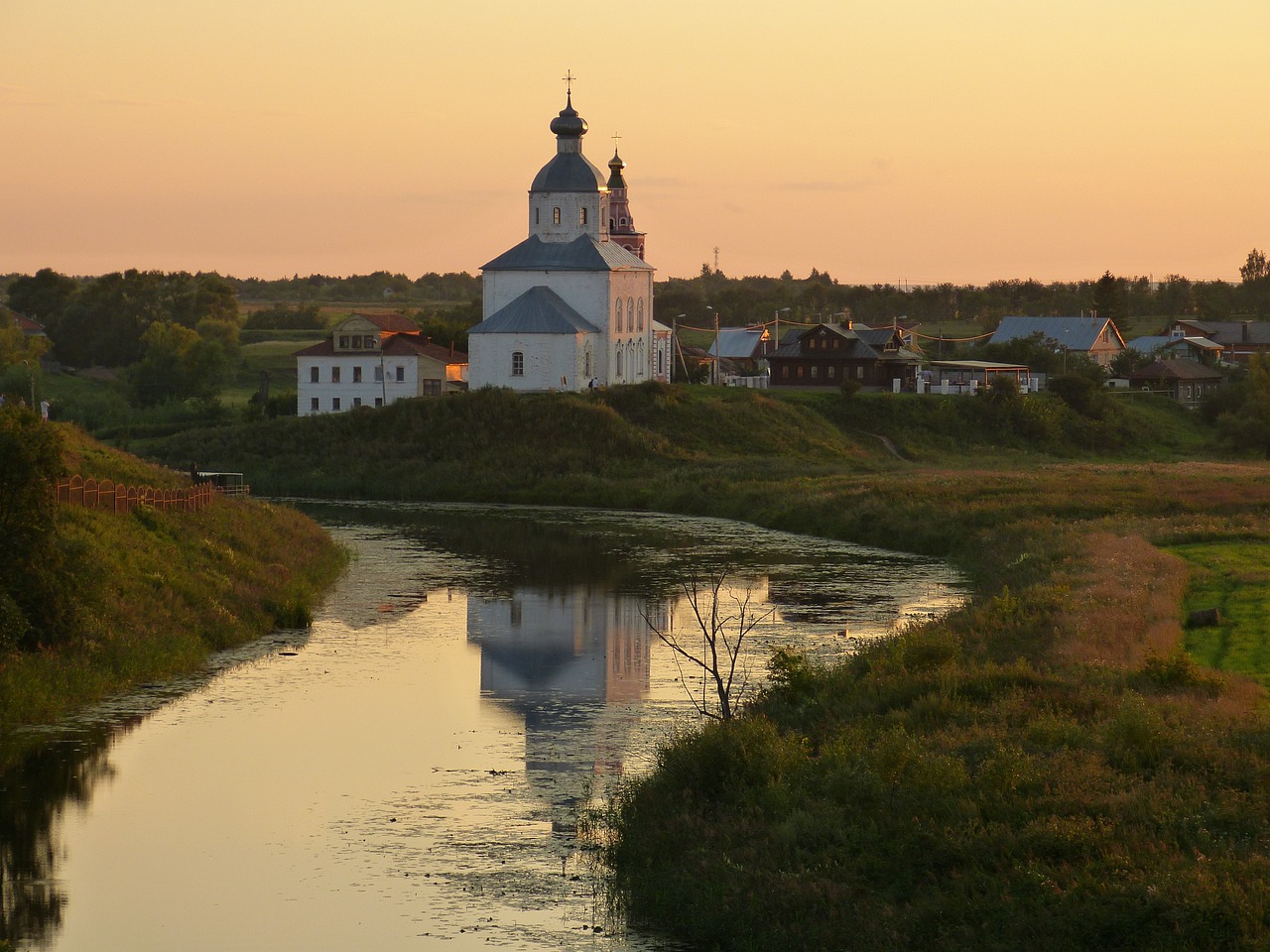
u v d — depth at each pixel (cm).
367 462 11050
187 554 5709
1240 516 7612
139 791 3572
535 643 5269
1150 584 5438
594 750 3909
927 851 2777
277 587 5956
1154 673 3828
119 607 4831
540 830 3319
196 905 2934
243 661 4919
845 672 4141
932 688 3769
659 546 7881
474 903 2931
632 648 5178
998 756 3077
